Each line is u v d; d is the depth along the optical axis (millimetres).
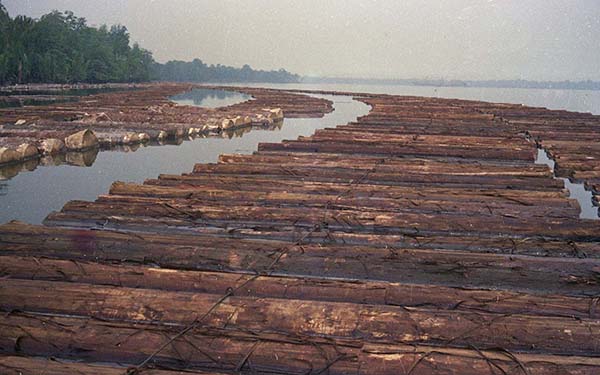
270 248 6039
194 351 3980
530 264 5637
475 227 7184
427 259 5754
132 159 15023
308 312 4512
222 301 4668
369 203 8250
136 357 4000
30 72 68438
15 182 11703
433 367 3764
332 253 5910
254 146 18016
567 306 4703
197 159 15250
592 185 10727
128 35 101438
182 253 5961
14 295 4777
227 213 7582
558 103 65875
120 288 4887
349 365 3826
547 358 3879
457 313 4508
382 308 4586
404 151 13562
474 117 24297
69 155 15344
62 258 6031
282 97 47750
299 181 9703
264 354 3939
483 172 10586
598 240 6898
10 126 18641
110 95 44750
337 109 38125
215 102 46688
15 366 3623
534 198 8344
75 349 4062
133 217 7512
